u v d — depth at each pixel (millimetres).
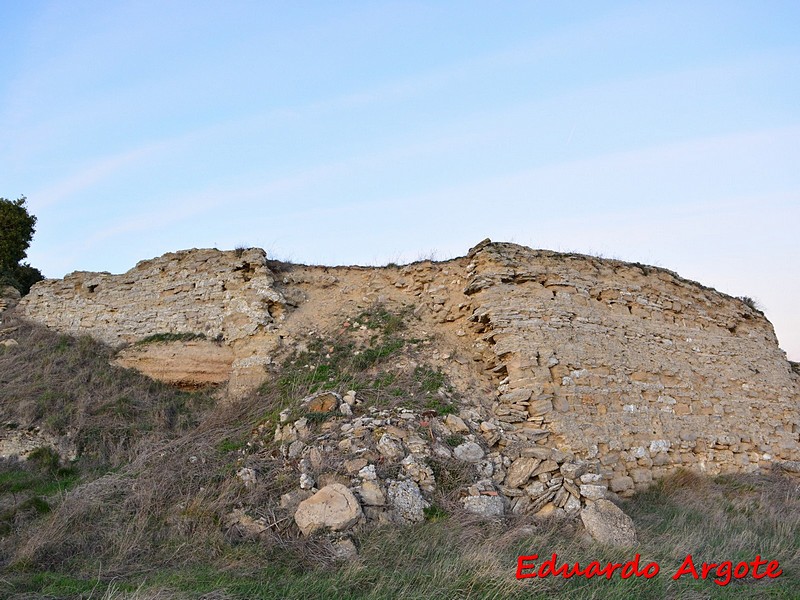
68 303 18297
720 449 15867
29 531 9336
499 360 13914
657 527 10844
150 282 17703
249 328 15766
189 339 16219
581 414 13328
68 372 15586
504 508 10414
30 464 12641
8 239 25234
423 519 9641
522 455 11562
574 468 11305
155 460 11750
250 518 9469
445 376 13617
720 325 18922
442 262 16969
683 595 7859
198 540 9055
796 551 10000
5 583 7480
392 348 14578
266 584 7676
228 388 14914
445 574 7852
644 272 17578
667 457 14375
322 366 14336
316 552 8633
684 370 16391
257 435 12094
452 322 15758
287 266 17734
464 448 11227
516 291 14844
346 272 17781
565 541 9477
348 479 10000
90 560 8609
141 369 16000
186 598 7031
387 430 11172
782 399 18750
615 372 14664
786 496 14172
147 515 9758
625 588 7855
